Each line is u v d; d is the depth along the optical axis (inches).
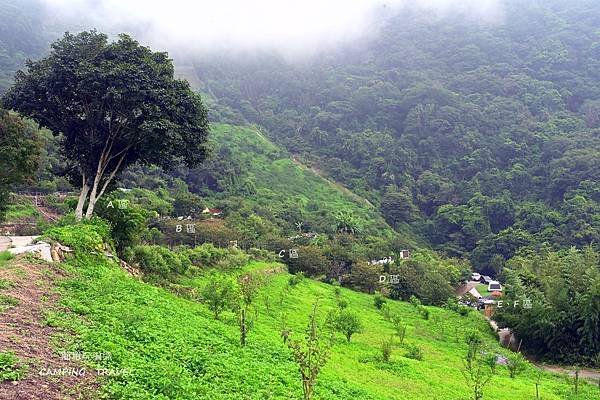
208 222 3186.5
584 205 4025.6
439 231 5093.5
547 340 1980.8
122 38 1184.2
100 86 1083.3
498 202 4817.9
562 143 5364.2
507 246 4143.7
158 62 1216.8
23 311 552.1
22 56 6717.5
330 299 2234.3
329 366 978.7
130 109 1125.1
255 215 3909.9
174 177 4682.6
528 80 7288.4
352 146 6840.6
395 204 5447.8
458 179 5861.2
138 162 1316.4
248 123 7844.5
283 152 6791.3
